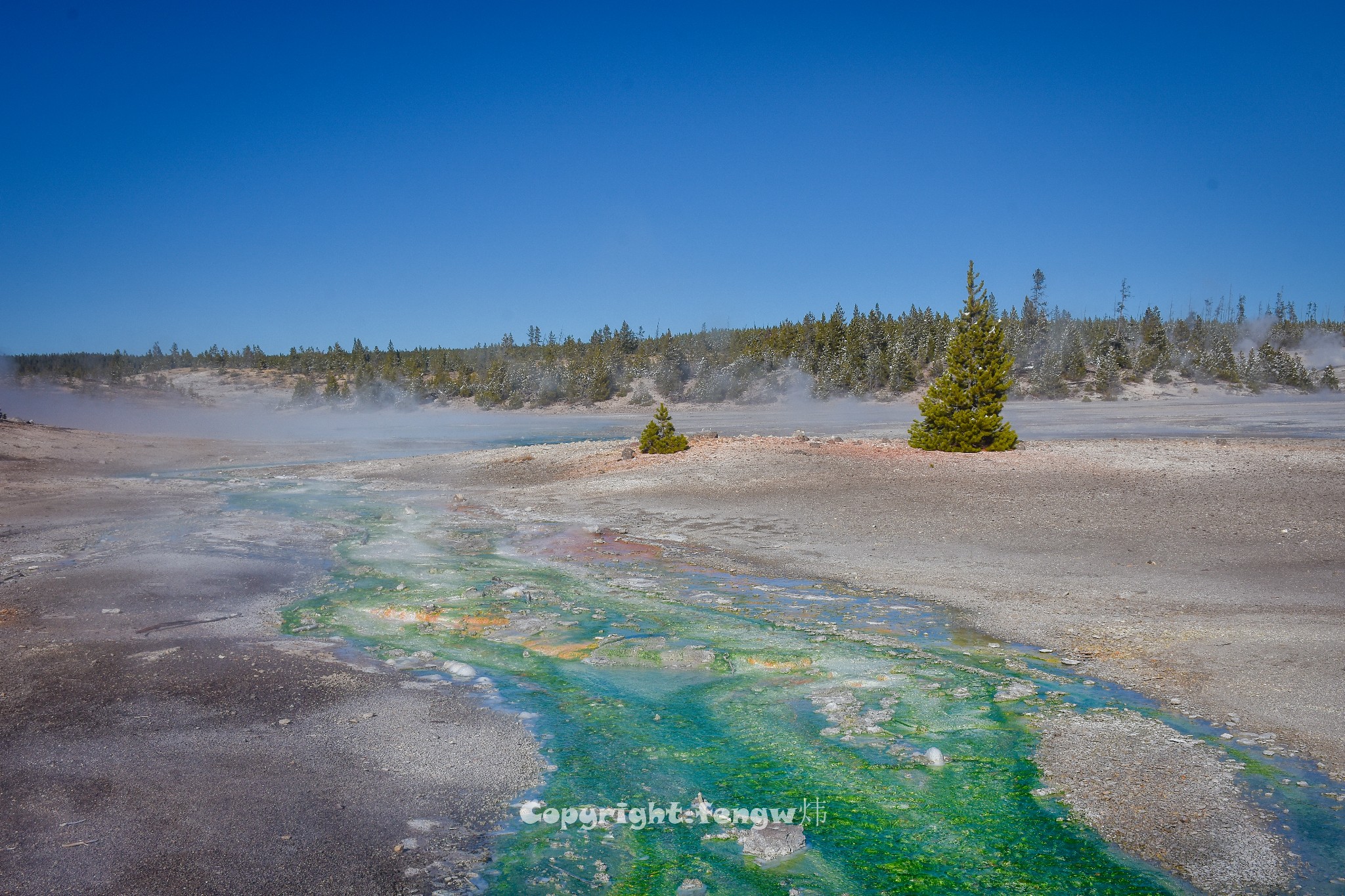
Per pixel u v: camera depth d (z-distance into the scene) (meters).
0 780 6.00
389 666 8.92
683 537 16.94
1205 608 10.72
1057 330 108.00
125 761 6.34
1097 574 12.77
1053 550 14.52
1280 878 4.86
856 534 16.55
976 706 7.79
